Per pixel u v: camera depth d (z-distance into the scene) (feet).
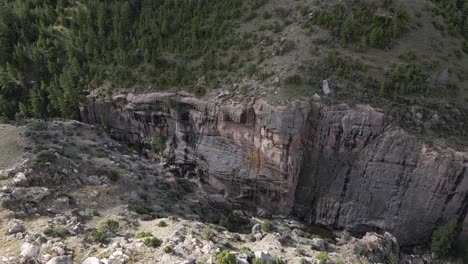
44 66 345.72
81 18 362.74
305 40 294.05
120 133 333.62
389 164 257.55
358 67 277.44
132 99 314.35
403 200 257.14
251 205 294.66
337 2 305.53
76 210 198.59
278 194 281.74
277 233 226.58
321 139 273.54
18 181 200.34
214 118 288.92
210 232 192.65
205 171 304.50
